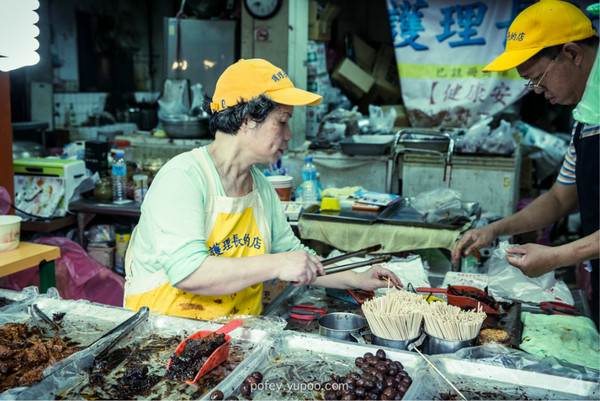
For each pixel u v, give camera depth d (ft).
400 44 16.84
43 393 4.12
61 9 22.39
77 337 5.10
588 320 6.33
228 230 5.58
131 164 13.84
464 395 4.16
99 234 12.70
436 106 16.90
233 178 5.61
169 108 16.12
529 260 5.46
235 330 5.08
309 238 10.48
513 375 4.36
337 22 21.67
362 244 10.14
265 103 5.02
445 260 10.62
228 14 17.70
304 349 4.87
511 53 5.84
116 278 11.63
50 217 11.88
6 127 10.73
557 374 4.33
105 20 24.84
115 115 25.94
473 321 4.95
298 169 15.52
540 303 6.81
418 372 4.35
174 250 4.96
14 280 9.76
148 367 4.57
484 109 16.55
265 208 6.09
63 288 10.82
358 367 4.58
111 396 4.16
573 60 5.69
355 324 5.70
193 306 5.66
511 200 14.03
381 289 6.91
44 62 21.89
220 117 5.23
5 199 10.14
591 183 6.21
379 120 16.11
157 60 28.19
